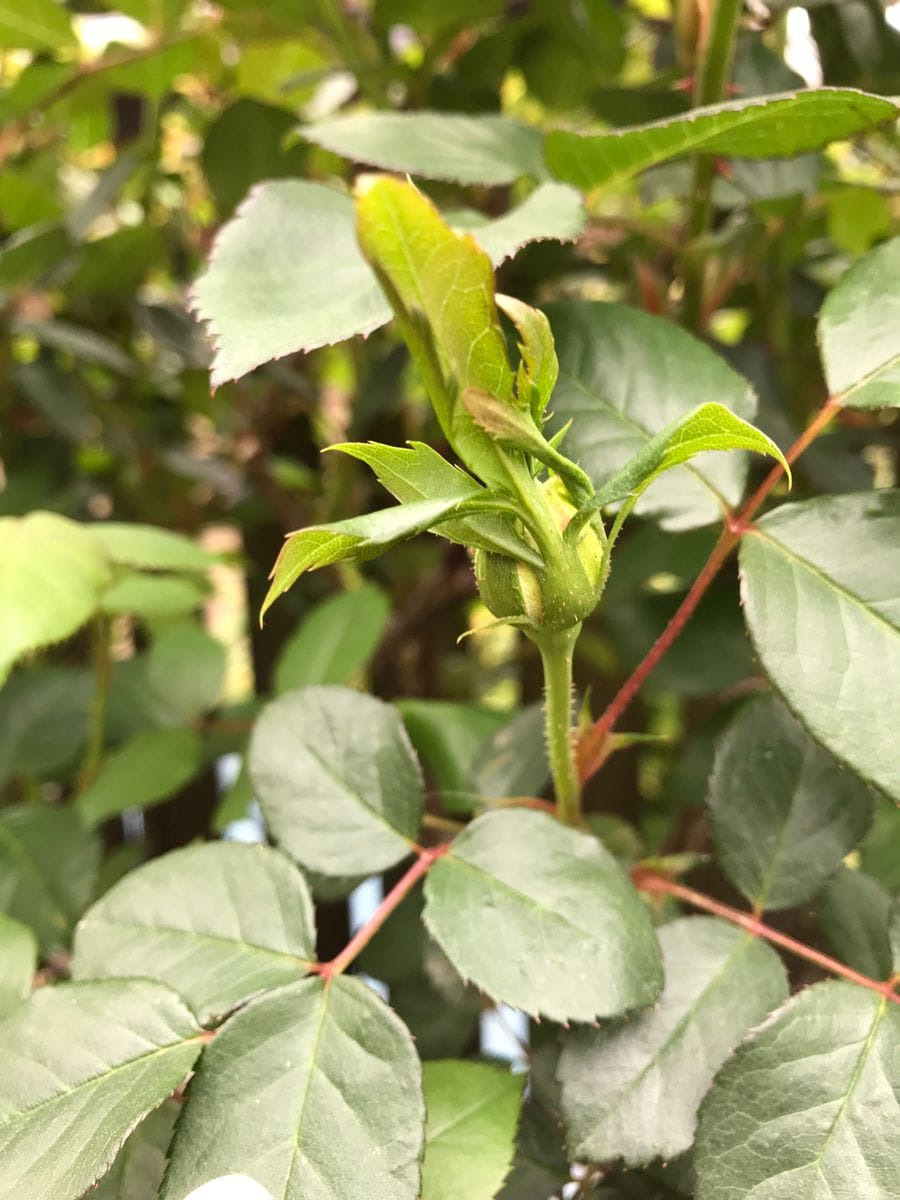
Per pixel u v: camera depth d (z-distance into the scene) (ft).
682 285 0.63
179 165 1.05
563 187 0.41
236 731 0.76
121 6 0.75
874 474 0.69
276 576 0.28
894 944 0.37
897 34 0.67
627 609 0.67
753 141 0.43
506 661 1.36
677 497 0.41
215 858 0.41
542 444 0.26
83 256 0.91
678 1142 0.35
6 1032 0.34
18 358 1.05
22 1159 0.31
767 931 0.40
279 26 0.78
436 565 1.07
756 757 0.44
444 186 0.72
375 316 0.34
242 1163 0.31
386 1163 0.31
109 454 1.14
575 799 0.41
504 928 0.36
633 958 0.35
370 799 0.44
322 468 1.21
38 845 0.62
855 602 0.35
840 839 0.42
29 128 0.85
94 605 0.56
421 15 0.75
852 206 0.72
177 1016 0.35
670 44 0.78
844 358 0.39
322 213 0.39
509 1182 0.42
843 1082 0.34
